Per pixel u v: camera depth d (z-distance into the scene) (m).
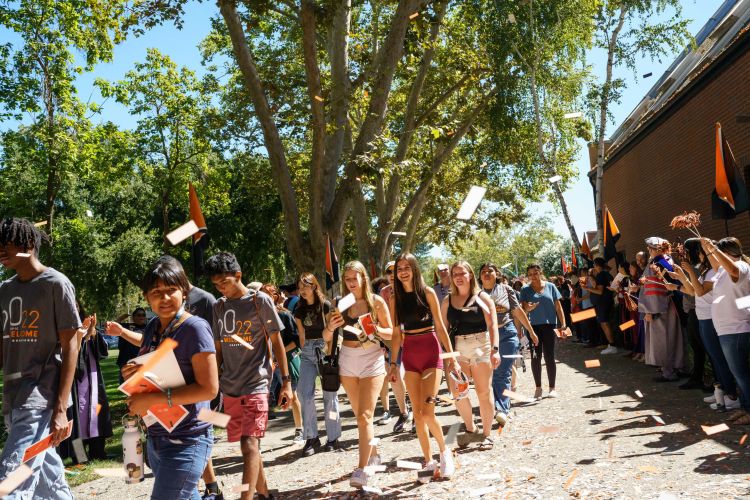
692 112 14.69
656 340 9.70
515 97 21.22
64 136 22.77
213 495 5.01
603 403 8.16
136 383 3.03
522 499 4.53
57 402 3.92
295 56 22.69
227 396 4.94
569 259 50.44
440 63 22.36
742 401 6.45
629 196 21.39
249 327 4.93
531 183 25.78
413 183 26.55
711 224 14.18
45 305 3.96
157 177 31.58
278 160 16.09
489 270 7.99
